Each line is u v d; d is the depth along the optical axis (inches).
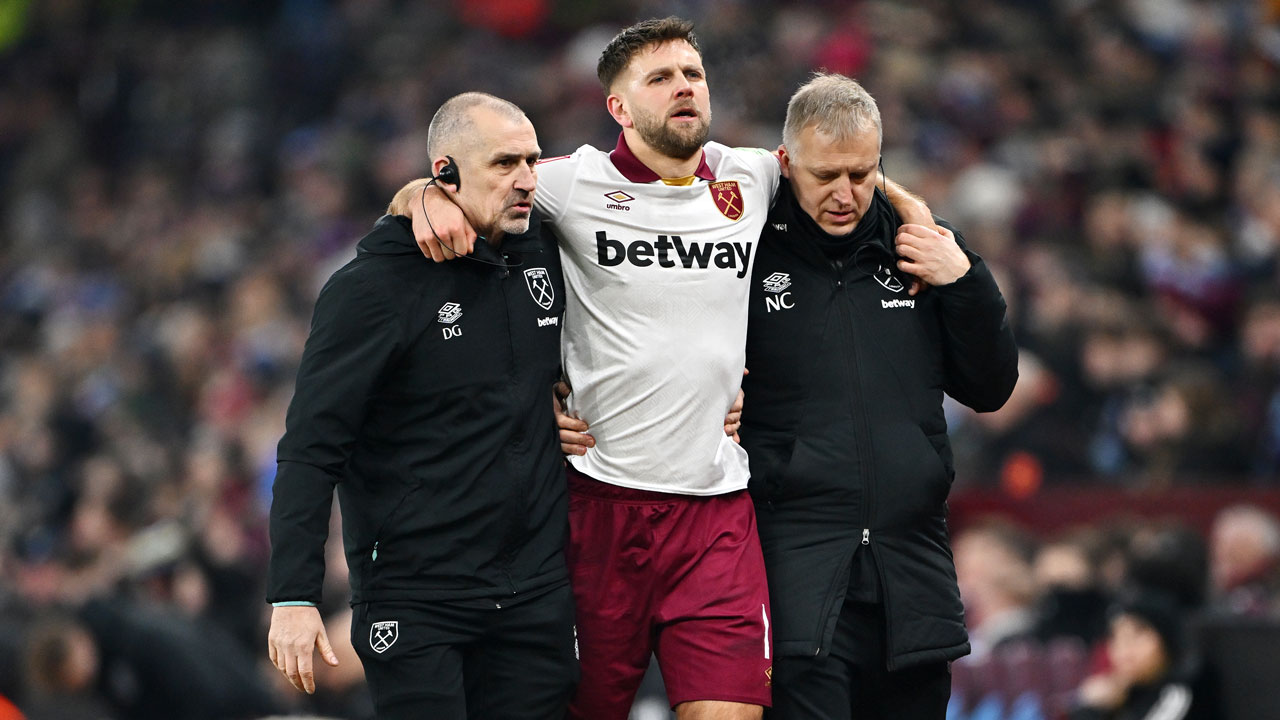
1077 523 1126.4
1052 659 971.3
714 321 644.1
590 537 655.8
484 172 614.9
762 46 2229.3
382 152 2500.0
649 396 641.0
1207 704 853.8
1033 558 1053.8
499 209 615.8
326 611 1075.3
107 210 2775.6
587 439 654.5
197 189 2696.9
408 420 622.5
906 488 658.8
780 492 660.1
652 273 639.8
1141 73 2112.5
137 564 1263.5
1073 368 1457.9
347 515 636.7
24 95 3026.6
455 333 619.2
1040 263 1625.2
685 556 645.9
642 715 930.1
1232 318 1598.2
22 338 2452.0
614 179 647.8
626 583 652.1
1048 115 2058.3
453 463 620.4
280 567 596.1
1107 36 2203.5
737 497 659.4
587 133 2361.0
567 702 642.8
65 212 2802.7
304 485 601.6
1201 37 2116.1
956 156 1966.0
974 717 994.1
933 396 676.7
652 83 634.2
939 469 668.7
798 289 664.4
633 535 647.8
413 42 2785.4
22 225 2805.1
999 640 999.0
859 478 654.5
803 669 647.1
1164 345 1483.8
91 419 2021.4
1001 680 987.3
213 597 1263.5
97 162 2903.5
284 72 2824.8
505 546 623.8
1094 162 1847.9
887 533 657.6
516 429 625.9
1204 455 1274.6
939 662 669.3
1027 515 1136.8
